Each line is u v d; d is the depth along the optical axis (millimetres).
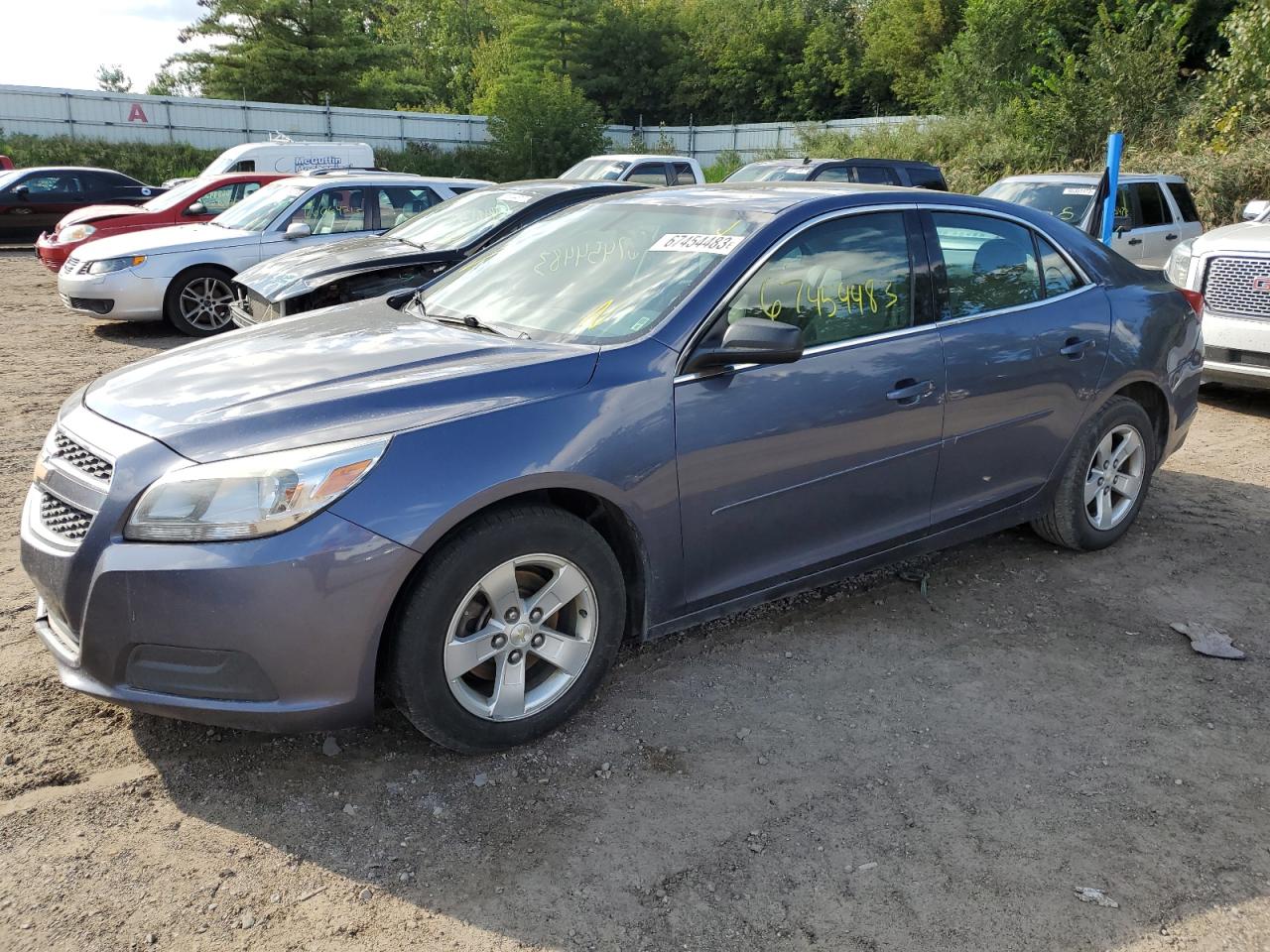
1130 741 3002
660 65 48875
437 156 36906
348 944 2166
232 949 2143
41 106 31312
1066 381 4051
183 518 2434
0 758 2793
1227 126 18547
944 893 2346
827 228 3469
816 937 2207
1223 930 2240
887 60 39625
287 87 39906
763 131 37844
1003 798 2713
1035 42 28547
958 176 24797
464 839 2520
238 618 2402
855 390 3369
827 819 2615
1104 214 10492
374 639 2531
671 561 3080
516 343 3182
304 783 2730
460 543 2617
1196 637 3648
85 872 2363
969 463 3822
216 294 10156
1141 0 25625
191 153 32594
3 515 4746
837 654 3525
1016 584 4148
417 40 64062
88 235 12938
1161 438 4676
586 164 16062
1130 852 2498
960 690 3285
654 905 2297
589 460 2797
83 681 2600
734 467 3121
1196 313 4820
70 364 8539
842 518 3484
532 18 46812
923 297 3635
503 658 2803
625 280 3395
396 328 3496
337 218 10602
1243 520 4965
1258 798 2730
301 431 2572
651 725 3053
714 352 3004
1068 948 2184
